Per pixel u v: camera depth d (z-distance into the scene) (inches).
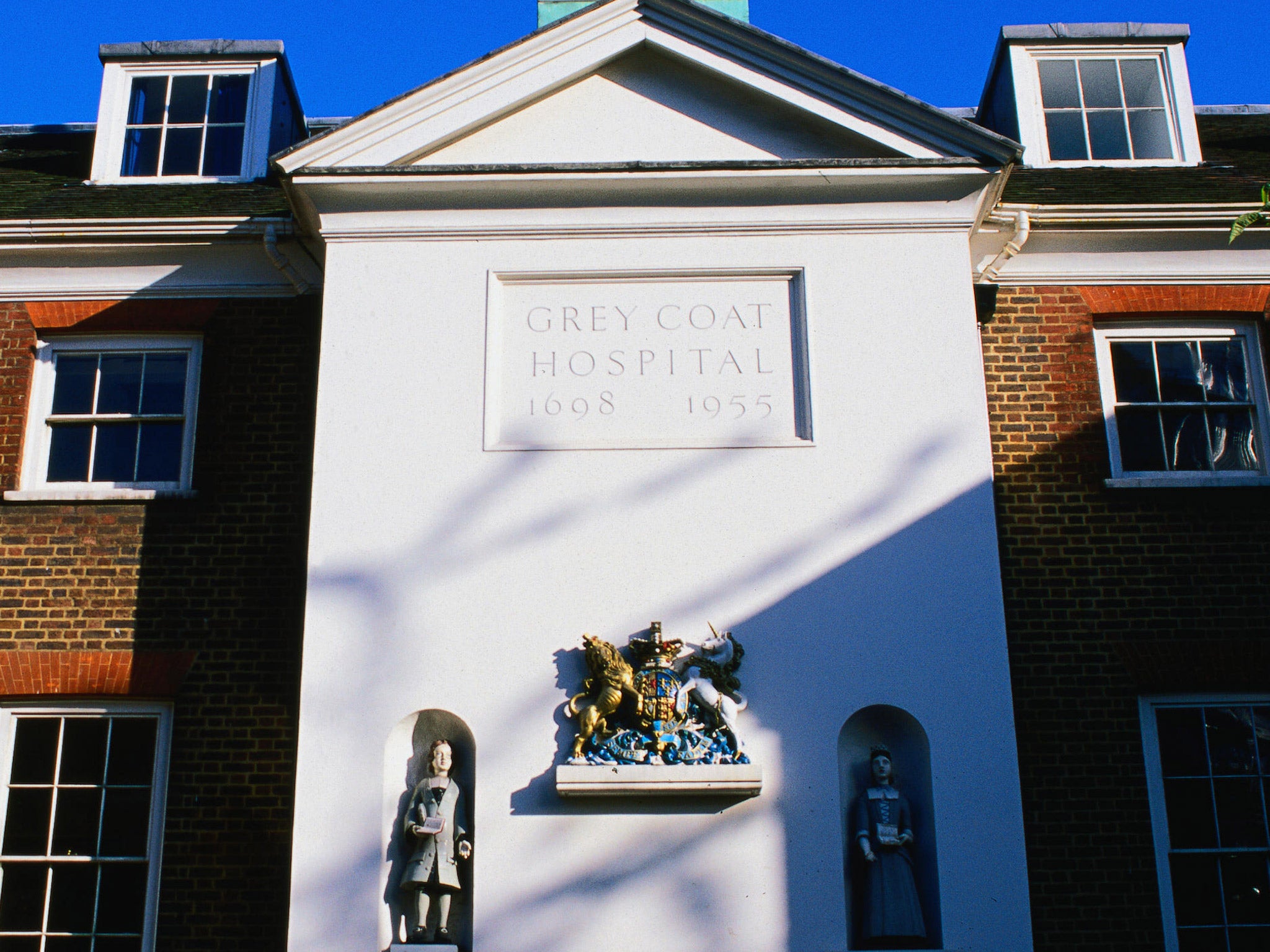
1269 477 442.9
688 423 420.2
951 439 414.6
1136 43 559.8
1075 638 417.7
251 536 436.1
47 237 466.9
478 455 413.4
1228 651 415.8
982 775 379.9
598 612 396.8
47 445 461.7
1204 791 407.8
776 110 458.6
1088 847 395.9
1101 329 470.0
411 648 392.2
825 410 418.6
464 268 436.5
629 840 374.3
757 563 401.7
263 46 552.4
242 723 414.0
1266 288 469.7
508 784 379.9
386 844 377.4
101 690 416.2
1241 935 392.8
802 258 437.4
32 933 399.9
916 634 394.0
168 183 533.3
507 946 365.4
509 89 453.4
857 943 373.4
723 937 366.0
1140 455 456.1
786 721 386.0
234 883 397.7
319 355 447.8
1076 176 519.5
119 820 411.5
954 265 436.5
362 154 443.5
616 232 439.8
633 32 459.2
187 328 467.5
